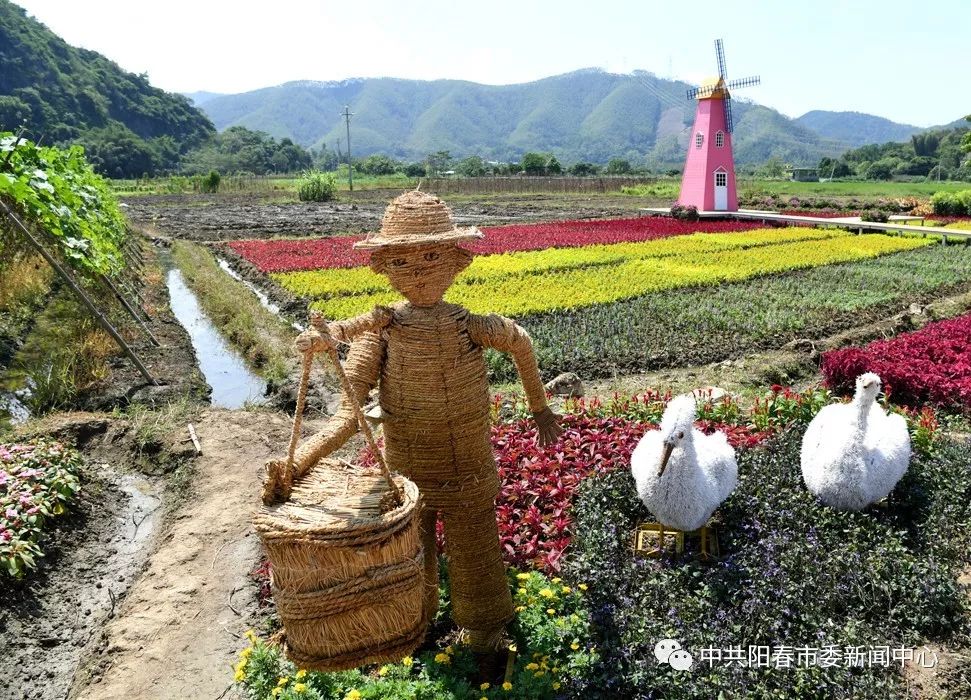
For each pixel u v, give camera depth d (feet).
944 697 15.40
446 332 14.49
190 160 384.27
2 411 34.12
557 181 236.63
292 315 56.34
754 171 410.11
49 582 22.00
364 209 159.53
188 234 107.55
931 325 43.52
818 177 331.98
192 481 27.58
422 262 14.08
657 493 19.29
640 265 75.00
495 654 16.29
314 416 34.73
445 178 262.26
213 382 42.47
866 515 20.71
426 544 15.80
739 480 22.49
